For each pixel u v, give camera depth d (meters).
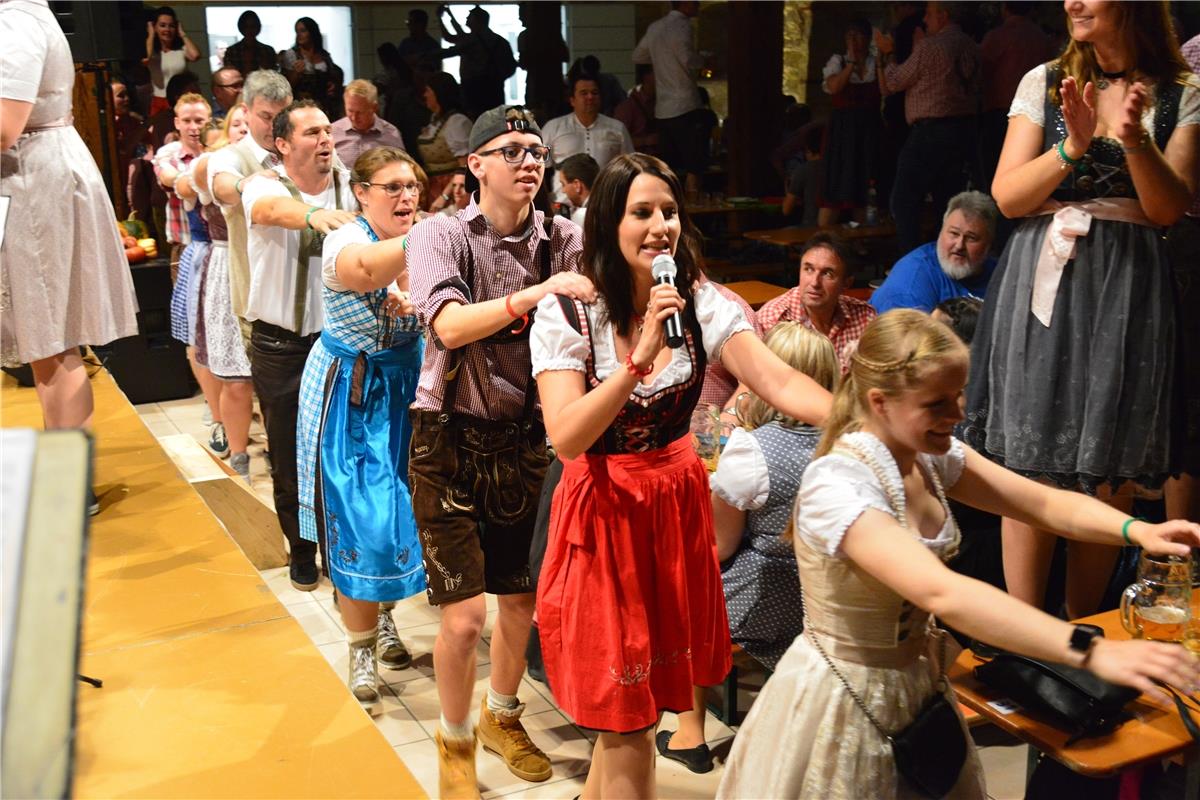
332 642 4.01
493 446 2.85
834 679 2.01
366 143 7.09
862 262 8.37
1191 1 5.11
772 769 2.06
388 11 10.86
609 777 2.39
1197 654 2.38
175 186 5.52
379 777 2.31
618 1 11.40
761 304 5.82
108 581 3.10
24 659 1.09
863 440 1.98
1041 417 2.84
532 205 2.86
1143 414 2.79
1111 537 2.03
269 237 3.96
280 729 2.47
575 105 8.15
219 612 2.95
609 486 2.29
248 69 8.78
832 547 1.92
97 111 6.86
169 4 9.85
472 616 2.85
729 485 3.09
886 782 2.00
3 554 1.11
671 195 2.24
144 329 7.04
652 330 2.05
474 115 9.48
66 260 3.18
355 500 3.24
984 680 2.37
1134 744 2.21
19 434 1.17
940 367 1.88
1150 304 2.76
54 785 1.07
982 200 4.61
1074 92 2.59
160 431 6.50
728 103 10.28
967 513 3.45
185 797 2.24
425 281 2.67
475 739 3.03
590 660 2.31
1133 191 2.75
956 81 6.84
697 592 2.40
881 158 8.38
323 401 3.31
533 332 2.29
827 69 8.56
